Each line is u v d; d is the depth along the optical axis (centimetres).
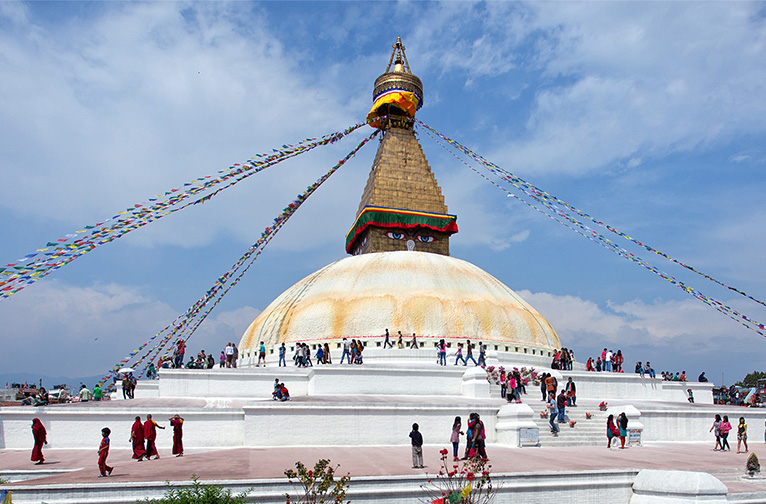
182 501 1114
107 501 1214
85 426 2131
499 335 3353
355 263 3703
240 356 3725
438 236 4078
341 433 2167
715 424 2331
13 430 2094
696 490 1370
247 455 1841
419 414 2234
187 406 2270
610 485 1468
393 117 4297
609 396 3216
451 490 1278
